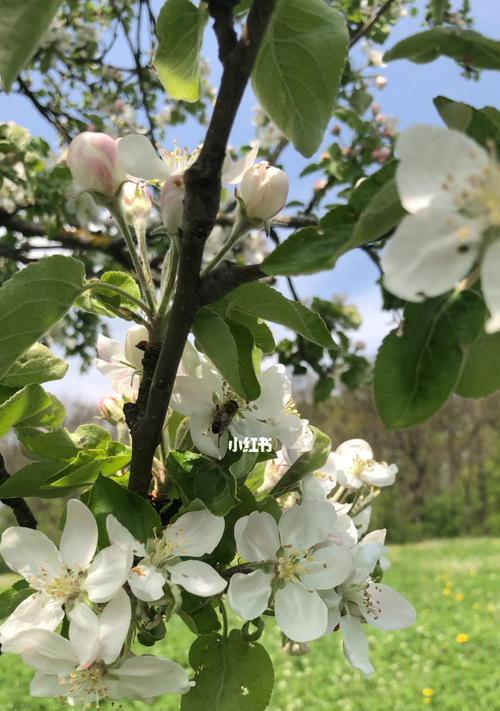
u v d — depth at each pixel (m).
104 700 0.18
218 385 0.21
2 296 0.16
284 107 0.18
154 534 0.19
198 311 0.18
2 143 0.61
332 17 0.17
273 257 0.13
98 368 0.23
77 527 0.19
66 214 0.67
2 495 0.21
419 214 0.11
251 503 0.20
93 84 0.83
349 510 0.24
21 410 0.20
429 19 0.69
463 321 0.12
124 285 0.22
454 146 0.11
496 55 0.14
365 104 0.80
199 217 0.14
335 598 0.21
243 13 0.18
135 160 0.18
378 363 0.13
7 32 0.13
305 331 0.19
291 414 0.22
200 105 0.90
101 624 0.17
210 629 0.19
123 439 0.23
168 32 0.17
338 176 0.73
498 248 0.10
